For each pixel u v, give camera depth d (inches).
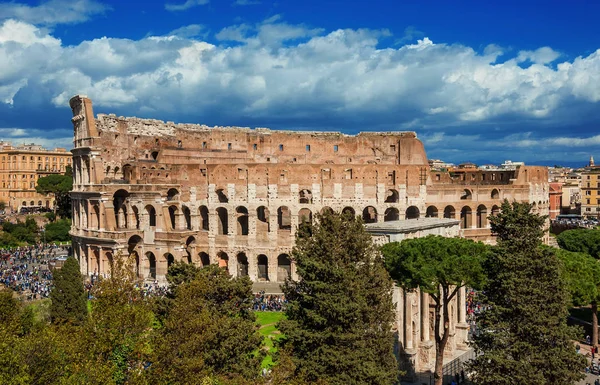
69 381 1747.0
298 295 2524.6
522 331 2313.0
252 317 2546.8
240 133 6530.5
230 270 5246.1
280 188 5187.0
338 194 5260.8
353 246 2477.9
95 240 5054.1
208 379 2015.3
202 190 5374.0
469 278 2519.7
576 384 2925.7
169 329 2161.7
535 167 6304.1
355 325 2290.8
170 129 6146.7
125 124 5718.5
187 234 5172.2
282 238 5162.4
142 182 5339.6
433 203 5492.1
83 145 5369.1
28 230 7160.4
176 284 2600.9
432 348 3265.3
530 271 2372.0
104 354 2085.4
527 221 2447.1
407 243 2773.1
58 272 3159.5
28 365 1758.1
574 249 5393.7
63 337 2047.2
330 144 6732.3
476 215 5738.2
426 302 3102.9
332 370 2223.2
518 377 2236.7
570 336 2303.2
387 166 5364.2
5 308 2568.9
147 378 1975.9
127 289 2415.1
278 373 2053.4
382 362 2343.8
